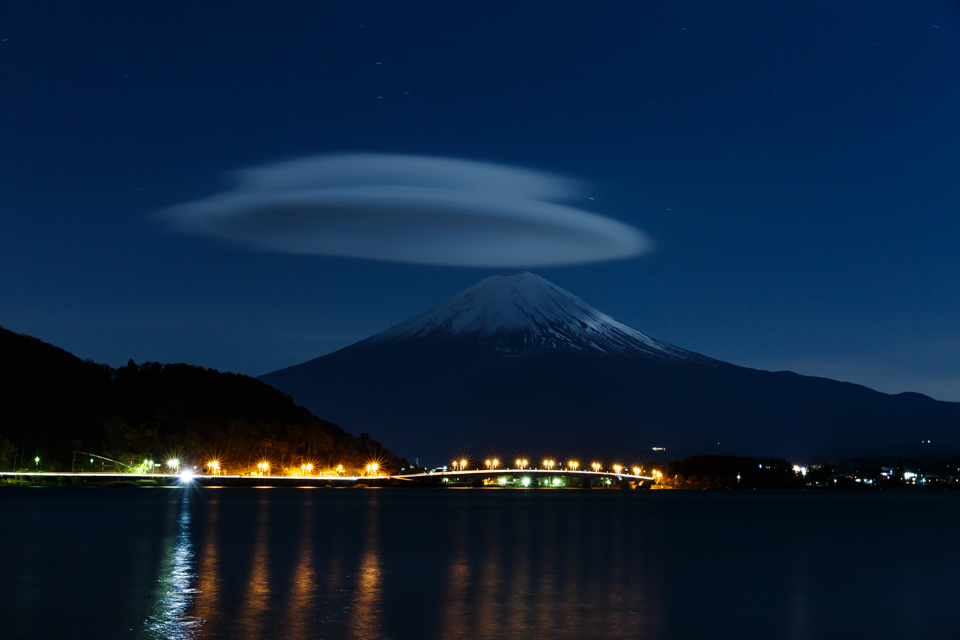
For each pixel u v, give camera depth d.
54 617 57.94
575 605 63.47
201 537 116.38
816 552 103.94
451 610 60.97
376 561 88.94
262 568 82.44
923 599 67.44
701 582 75.88
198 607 61.56
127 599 64.56
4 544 105.44
